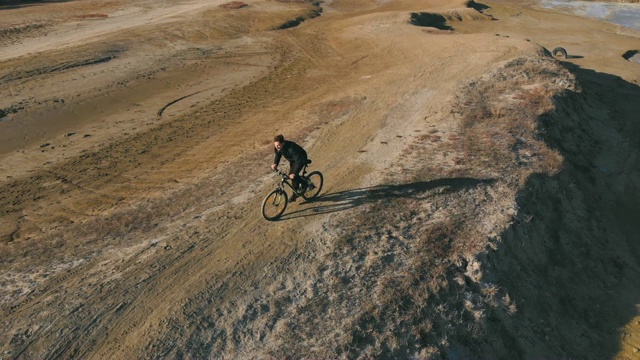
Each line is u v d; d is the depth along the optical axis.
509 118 16.67
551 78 21.86
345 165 14.12
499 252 10.08
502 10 52.53
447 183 12.32
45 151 20.12
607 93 27.23
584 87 25.75
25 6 48.25
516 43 28.89
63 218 14.26
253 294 8.69
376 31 37.66
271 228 10.79
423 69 26.05
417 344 8.03
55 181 17.25
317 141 16.58
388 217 10.91
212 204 12.48
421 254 9.59
